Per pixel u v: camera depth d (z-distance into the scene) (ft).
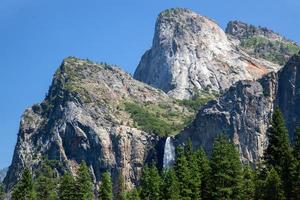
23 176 579.89
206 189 502.38
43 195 653.71
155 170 569.64
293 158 463.83
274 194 451.53
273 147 472.44
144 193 574.97
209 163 517.14
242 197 483.51
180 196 509.35
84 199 579.89
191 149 568.82
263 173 484.74
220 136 506.07
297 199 452.76
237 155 494.59
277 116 479.00
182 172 525.34
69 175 588.91
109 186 601.21
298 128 483.51
